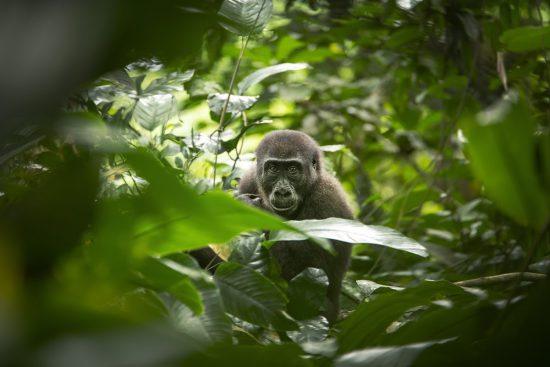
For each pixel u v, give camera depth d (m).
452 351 3.89
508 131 3.79
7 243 2.18
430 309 6.44
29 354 1.71
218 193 3.24
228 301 6.82
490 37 14.41
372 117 19.75
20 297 2.08
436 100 20.52
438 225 17.33
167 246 3.65
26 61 1.54
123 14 1.71
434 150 19.95
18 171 5.89
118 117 9.20
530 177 3.84
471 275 14.68
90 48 1.61
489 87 15.44
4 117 1.53
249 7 10.36
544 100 15.29
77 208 2.46
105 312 2.04
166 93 10.26
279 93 18.52
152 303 4.75
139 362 1.80
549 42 10.34
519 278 4.31
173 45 1.94
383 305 5.73
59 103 1.65
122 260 3.02
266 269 9.03
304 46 18.53
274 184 14.59
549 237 12.12
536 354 3.04
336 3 16.91
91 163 2.63
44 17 1.57
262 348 3.57
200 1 2.00
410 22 15.30
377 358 3.92
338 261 13.34
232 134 11.68
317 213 14.94
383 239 7.59
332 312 11.34
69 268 2.97
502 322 4.03
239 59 11.08
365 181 19.77
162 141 10.16
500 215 15.73
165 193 2.79
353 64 19.66
